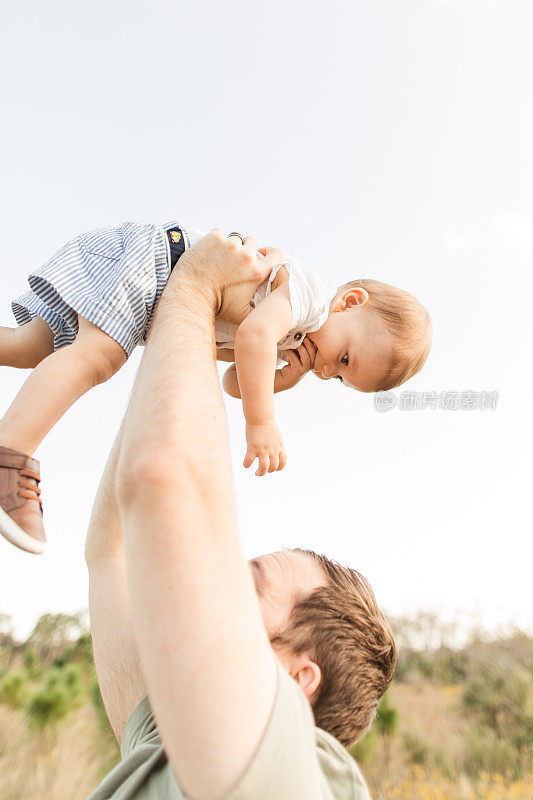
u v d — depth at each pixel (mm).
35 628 12164
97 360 1617
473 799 8234
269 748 749
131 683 1472
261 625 806
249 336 1942
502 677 11047
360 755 9062
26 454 1489
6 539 1397
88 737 8367
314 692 1358
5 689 9273
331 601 1451
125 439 824
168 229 1796
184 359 914
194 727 724
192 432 812
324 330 2371
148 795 1080
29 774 7559
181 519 757
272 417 1925
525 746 9227
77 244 1793
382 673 1510
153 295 1704
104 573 1673
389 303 2498
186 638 731
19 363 1899
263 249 2191
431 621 14547
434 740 9531
